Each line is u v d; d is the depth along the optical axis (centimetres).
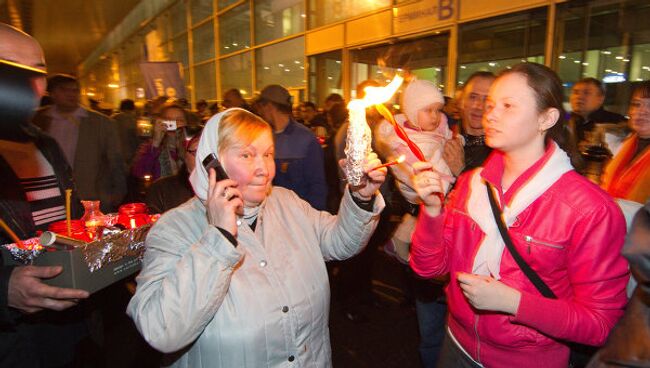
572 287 108
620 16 465
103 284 129
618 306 102
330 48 930
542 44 541
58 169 169
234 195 97
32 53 128
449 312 139
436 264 132
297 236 124
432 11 680
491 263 114
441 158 189
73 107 315
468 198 125
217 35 1426
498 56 598
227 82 1426
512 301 101
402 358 266
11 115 64
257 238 116
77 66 3778
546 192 108
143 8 2069
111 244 132
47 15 1487
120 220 158
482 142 200
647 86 190
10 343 130
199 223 114
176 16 1741
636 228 68
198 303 92
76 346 157
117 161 338
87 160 317
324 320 122
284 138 284
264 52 1195
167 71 647
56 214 166
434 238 128
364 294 329
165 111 328
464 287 104
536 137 111
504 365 116
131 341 275
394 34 762
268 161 114
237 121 109
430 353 200
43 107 315
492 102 112
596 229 101
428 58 713
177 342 92
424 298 193
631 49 461
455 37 647
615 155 207
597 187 106
